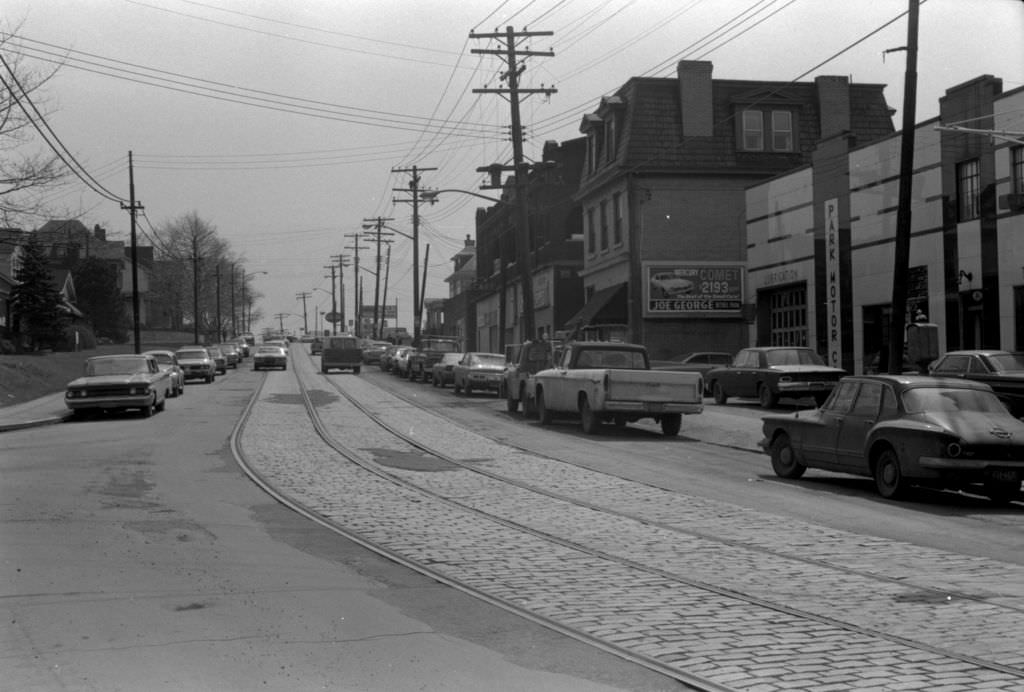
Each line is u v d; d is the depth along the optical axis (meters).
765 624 7.35
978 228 27.02
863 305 32.25
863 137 44.41
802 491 14.91
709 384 33.19
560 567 9.52
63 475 15.62
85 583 8.52
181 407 32.44
